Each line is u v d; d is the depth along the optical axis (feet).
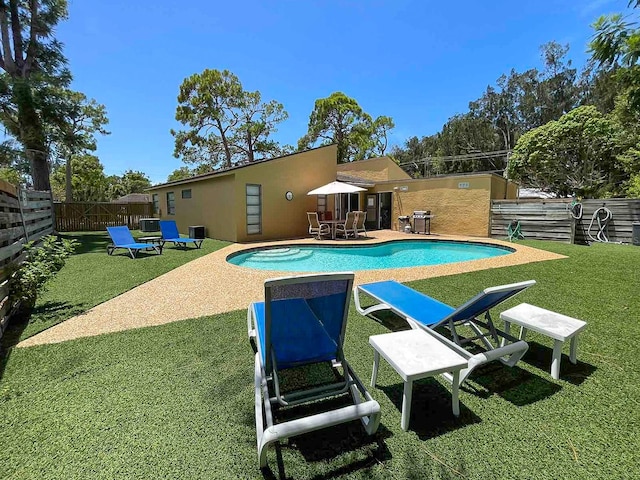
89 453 5.72
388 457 5.70
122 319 12.48
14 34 39.86
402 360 6.51
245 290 16.65
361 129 87.10
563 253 26.89
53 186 108.99
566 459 5.57
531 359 9.27
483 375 8.45
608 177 57.26
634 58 7.91
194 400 7.29
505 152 87.20
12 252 13.51
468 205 41.78
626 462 5.48
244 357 9.34
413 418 6.75
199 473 5.31
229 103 81.92
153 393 7.54
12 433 6.21
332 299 6.86
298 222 44.55
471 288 16.49
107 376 8.30
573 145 59.93
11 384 7.91
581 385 7.86
